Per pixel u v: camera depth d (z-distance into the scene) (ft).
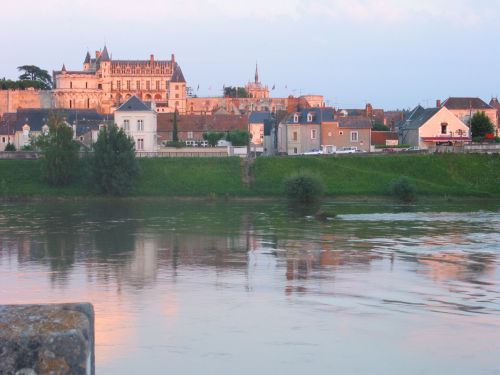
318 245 241.35
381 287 171.12
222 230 282.56
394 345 121.90
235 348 119.96
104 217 331.98
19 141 621.31
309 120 559.38
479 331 131.23
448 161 461.78
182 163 459.32
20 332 28.14
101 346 120.47
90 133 572.51
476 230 279.49
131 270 194.90
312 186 386.52
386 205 390.21
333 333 129.80
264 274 189.37
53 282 178.29
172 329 131.54
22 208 376.68
